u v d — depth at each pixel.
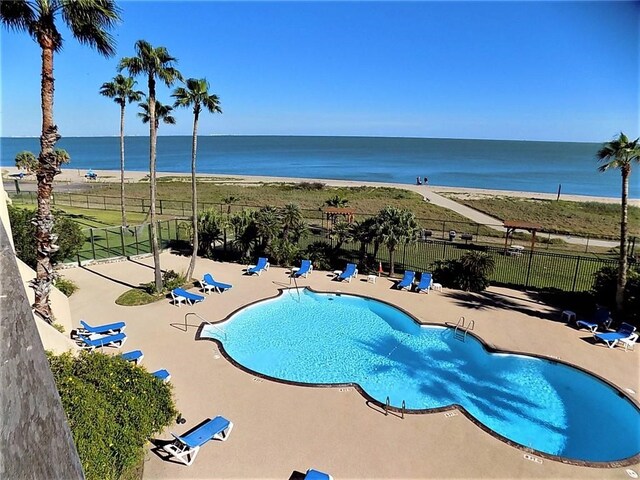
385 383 12.20
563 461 8.78
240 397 10.79
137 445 7.27
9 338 2.13
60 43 11.59
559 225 36.81
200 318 15.78
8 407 2.03
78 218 33.16
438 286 19.30
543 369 12.92
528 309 17.00
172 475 8.10
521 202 47.94
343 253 23.94
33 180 57.75
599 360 13.02
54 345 9.23
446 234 31.38
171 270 20.84
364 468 8.40
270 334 15.27
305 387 11.37
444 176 89.50
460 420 10.09
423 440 9.32
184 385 11.27
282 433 9.41
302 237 24.61
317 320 16.53
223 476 8.11
